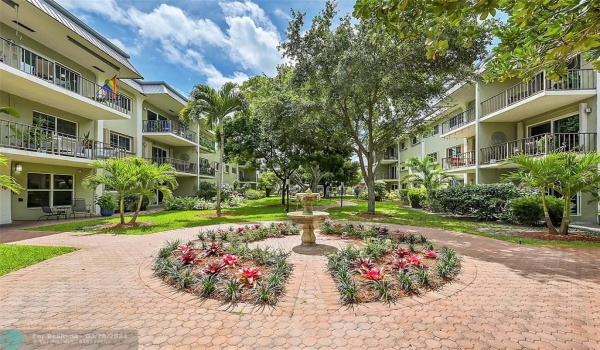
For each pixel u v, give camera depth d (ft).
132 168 31.83
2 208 34.58
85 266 16.15
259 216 42.09
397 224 34.01
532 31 11.48
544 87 34.81
